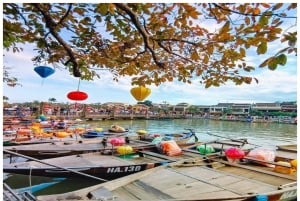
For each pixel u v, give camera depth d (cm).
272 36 177
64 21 249
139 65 309
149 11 211
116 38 283
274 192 516
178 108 6469
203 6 201
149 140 1424
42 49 292
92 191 484
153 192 524
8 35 221
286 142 2103
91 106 4116
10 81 486
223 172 666
